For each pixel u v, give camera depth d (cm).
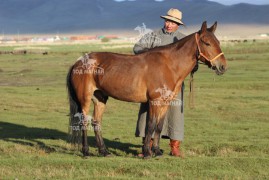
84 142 1228
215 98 2530
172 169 1086
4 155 1253
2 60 6456
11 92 2870
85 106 1232
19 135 1606
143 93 1178
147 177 1029
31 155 1235
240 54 6303
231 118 1969
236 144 1388
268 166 1112
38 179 1011
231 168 1101
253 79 3372
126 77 1179
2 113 2112
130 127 1756
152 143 1264
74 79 1235
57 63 5712
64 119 1950
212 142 1436
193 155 1284
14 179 1005
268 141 1457
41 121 1900
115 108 2270
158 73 1166
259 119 1938
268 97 2536
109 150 1348
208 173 1050
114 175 1049
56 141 1463
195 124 1814
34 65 5434
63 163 1126
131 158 1190
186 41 1184
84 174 1053
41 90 2972
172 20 1257
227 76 3603
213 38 1172
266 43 9894
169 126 1252
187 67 1184
